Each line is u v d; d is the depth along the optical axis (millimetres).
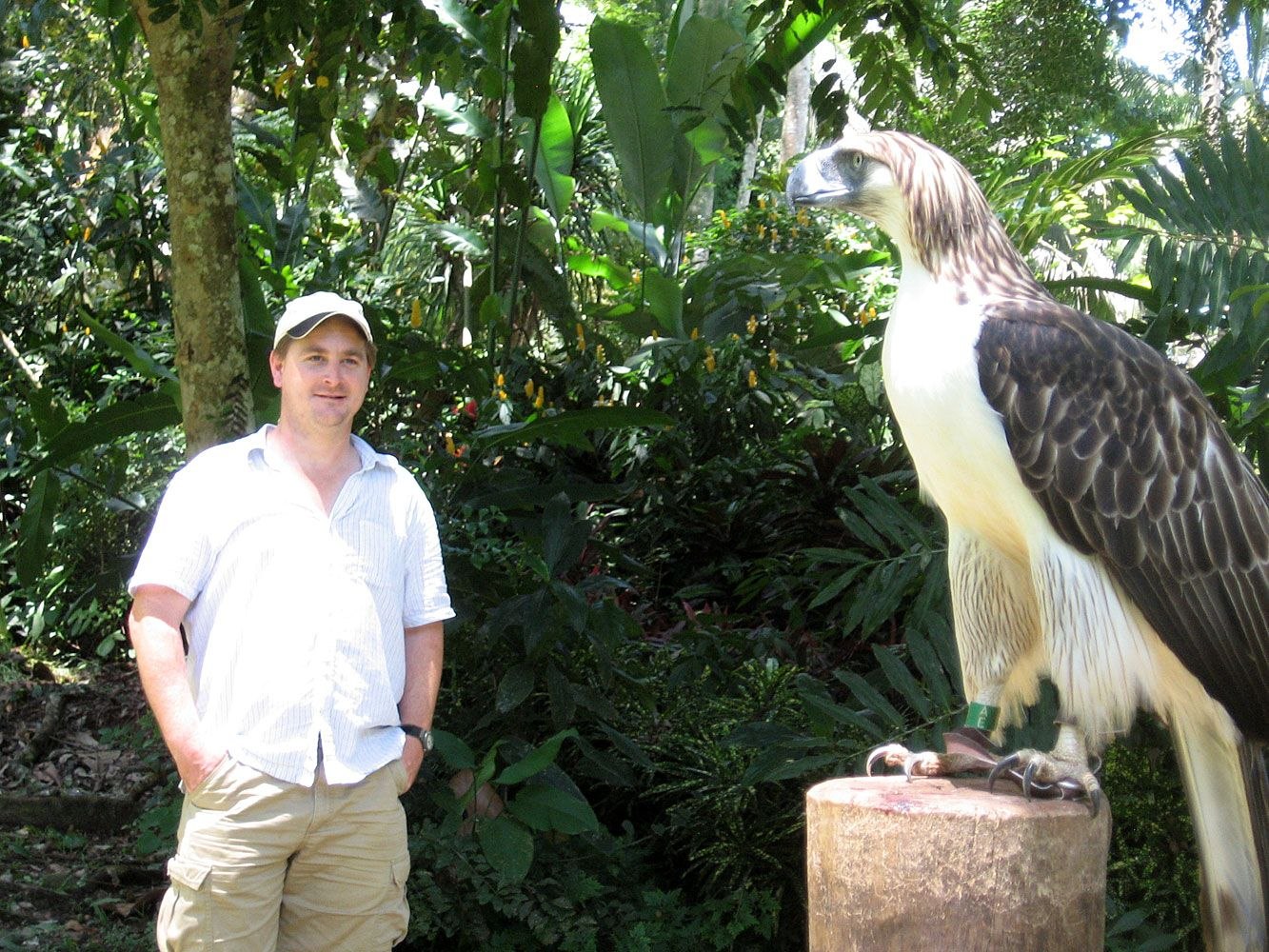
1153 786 3764
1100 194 9383
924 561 4016
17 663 6750
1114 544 2475
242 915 2537
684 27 8312
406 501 2760
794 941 4047
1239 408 4367
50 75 8000
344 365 2652
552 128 8328
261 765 2506
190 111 4125
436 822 4051
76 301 8211
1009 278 2586
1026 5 13039
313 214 8617
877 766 3688
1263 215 4266
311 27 4266
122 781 5609
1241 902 2500
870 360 6160
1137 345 2605
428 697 2797
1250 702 2586
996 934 2027
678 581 5914
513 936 3861
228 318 4242
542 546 4320
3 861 4723
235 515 2580
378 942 2672
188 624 2648
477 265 8375
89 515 6730
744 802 3979
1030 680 2738
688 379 6539
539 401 5203
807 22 6254
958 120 5879
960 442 2480
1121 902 3760
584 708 4402
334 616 2576
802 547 5531
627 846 4246
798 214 9500
